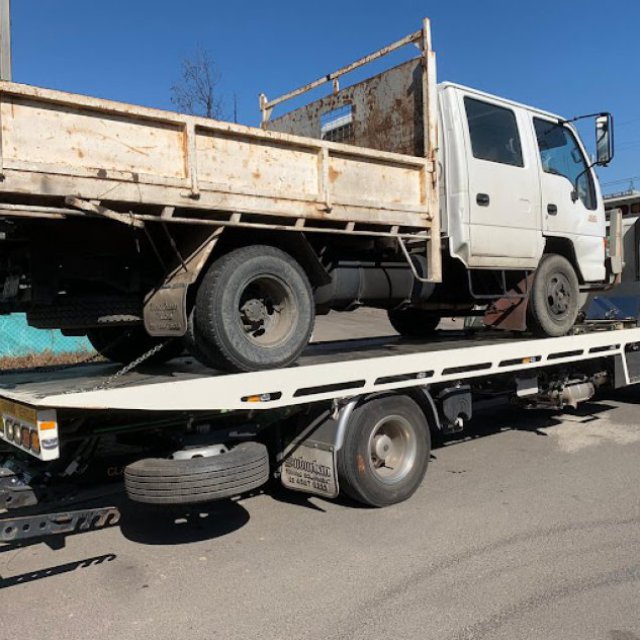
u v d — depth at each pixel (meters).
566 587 3.74
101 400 3.75
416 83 6.16
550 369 7.45
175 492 4.05
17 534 3.69
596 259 8.00
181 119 4.34
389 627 3.35
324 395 4.82
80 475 4.43
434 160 5.96
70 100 3.88
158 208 4.34
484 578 3.88
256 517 5.03
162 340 6.06
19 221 4.28
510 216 6.87
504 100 7.01
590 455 6.61
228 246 5.07
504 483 5.74
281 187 4.89
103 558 4.32
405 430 5.36
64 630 3.38
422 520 4.87
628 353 8.16
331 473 4.90
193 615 3.52
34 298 4.61
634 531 4.57
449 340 7.97
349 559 4.20
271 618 3.47
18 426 3.85
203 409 4.18
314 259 5.29
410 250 6.44
